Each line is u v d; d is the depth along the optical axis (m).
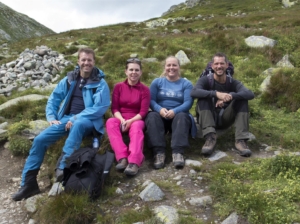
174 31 22.44
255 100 7.43
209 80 5.52
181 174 4.58
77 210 3.78
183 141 4.89
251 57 11.05
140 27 34.38
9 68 11.91
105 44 16.17
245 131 5.16
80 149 4.45
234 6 51.44
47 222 3.84
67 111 5.34
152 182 4.23
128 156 4.69
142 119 5.25
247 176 4.38
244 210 3.50
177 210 3.70
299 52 11.21
